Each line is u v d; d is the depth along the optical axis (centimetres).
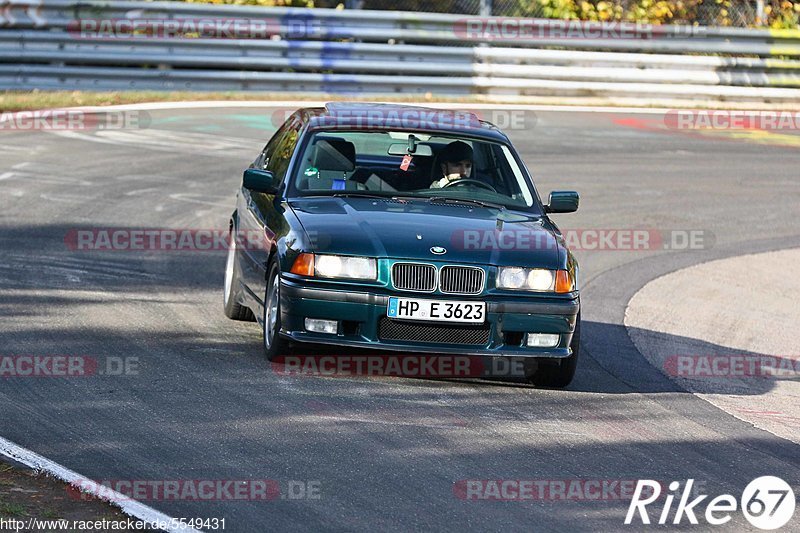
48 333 2167
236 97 5797
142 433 1616
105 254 2972
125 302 2477
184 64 5728
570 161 4928
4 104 5172
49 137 4722
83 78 5600
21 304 2384
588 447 1703
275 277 2008
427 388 1953
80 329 2212
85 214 3466
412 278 1906
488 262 1930
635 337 2586
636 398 2033
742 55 6569
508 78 6206
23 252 2920
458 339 1920
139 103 5553
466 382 2019
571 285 1972
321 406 1797
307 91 5922
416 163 2225
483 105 6031
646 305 2945
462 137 2286
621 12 6844
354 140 2244
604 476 1573
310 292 1894
